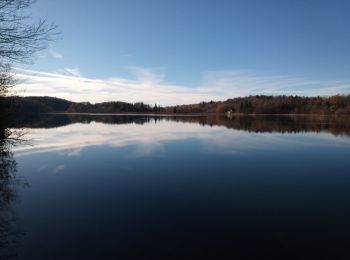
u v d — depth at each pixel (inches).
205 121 2591.0
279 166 614.9
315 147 869.8
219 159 684.1
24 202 393.4
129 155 721.0
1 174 527.8
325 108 5113.2
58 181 490.6
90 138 1053.2
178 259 267.6
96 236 304.8
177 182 491.5
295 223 339.0
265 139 1069.1
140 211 368.2
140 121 2522.1
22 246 284.8
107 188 454.9
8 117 850.8
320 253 278.4
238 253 277.4
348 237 307.7
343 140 1047.0
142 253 275.9
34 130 1349.7
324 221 344.8
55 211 364.8
